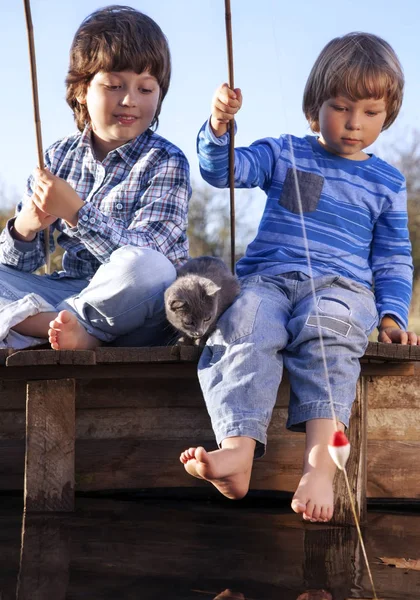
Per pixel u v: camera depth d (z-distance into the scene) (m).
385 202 3.42
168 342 3.12
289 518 2.81
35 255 3.48
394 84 3.30
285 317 2.83
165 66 3.56
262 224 3.41
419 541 2.50
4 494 3.08
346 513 2.77
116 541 2.37
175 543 2.37
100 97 3.46
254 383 2.55
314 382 2.62
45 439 2.80
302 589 1.91
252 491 3.18
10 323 2.95
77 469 3.02
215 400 2.56
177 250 3.45
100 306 2.91
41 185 2.98
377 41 3.35
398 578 2.03
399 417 3.09
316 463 2.46
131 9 3.66
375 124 3.35
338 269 3.26
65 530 2.51
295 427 2.66
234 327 2.65
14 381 3.05
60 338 2.78
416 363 3.10
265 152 3.46
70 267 3.57
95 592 1.85
